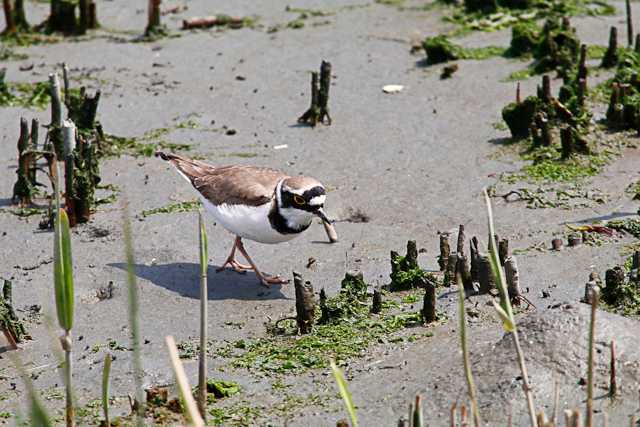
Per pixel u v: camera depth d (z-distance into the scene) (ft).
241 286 44.09
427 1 79.82
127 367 37.45
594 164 53.62
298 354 37.55
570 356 32.86
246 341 39.11
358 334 38.81
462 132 58.80
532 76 65.16
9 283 40.04
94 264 45.91
